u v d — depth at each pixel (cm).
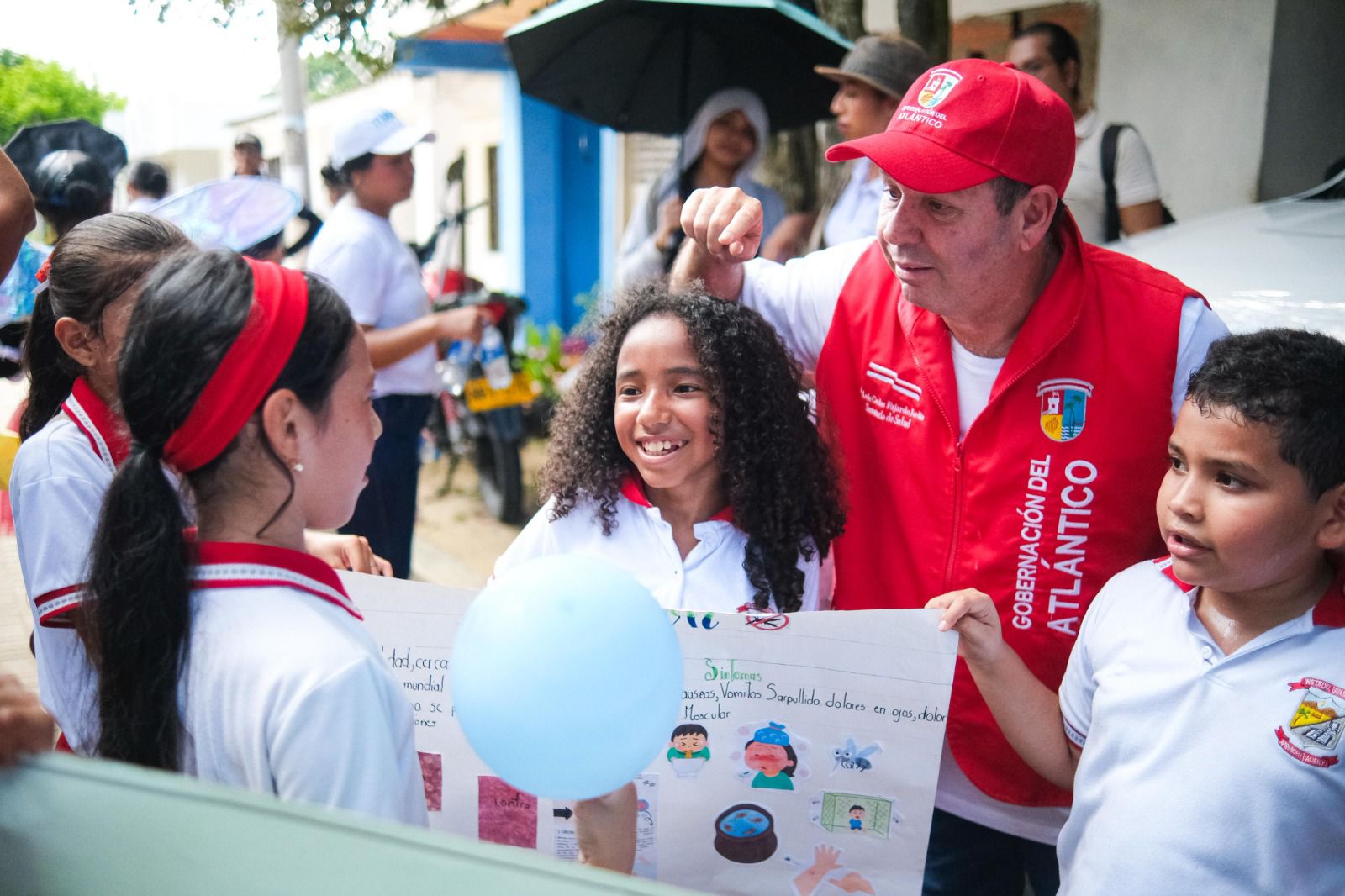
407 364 367
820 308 194
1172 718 138
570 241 1004
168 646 107
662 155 911
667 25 462
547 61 486
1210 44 489
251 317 107
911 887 150
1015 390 171
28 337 177
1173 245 320
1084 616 167
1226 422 127
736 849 151
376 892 78
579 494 179
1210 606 142
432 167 1155
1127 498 170
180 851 80
